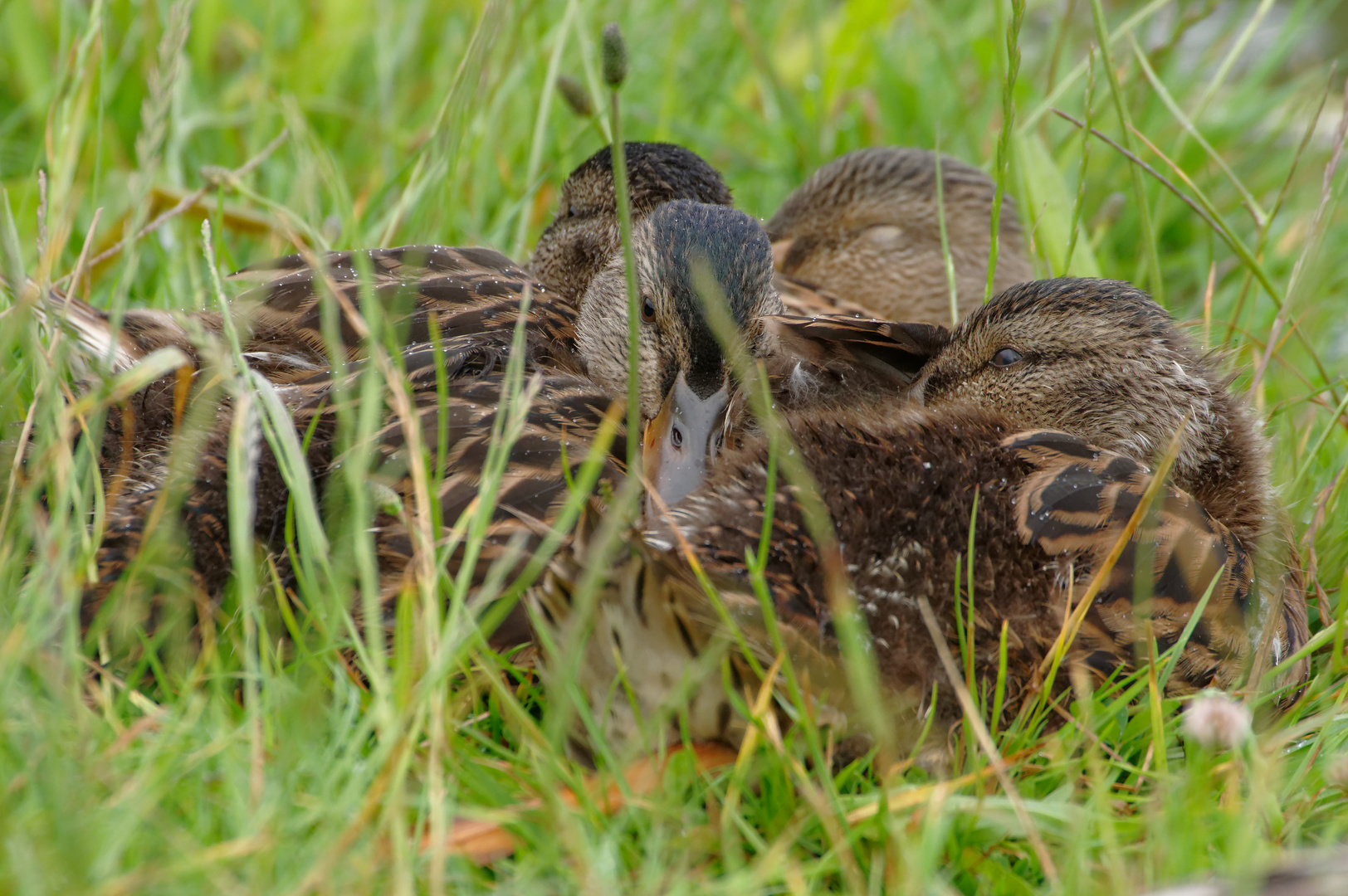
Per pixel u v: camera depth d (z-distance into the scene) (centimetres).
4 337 542
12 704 454
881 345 722
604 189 920
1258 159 1203
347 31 1171
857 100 1275
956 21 1523
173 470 542
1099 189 1102
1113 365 686
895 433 570
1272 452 732
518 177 1086
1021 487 550
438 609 486
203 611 536
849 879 423
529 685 533
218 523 556
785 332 714
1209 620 538
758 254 734
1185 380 673
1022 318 709
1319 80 1245
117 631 521
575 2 980
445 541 515
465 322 674
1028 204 912
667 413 697
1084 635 520
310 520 488
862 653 462
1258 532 638
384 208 988
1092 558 530
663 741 470
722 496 540
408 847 420
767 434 568
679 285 717
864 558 528
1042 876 465
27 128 1101
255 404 518
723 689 480
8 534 547
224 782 442
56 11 1111
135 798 414
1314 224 755
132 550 538
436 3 1236
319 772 450
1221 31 1226
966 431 582
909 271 1152
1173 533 536
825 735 503
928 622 491
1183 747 524
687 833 451
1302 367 876
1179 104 1205
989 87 1256
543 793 445
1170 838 436
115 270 879
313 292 691
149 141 613
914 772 504
